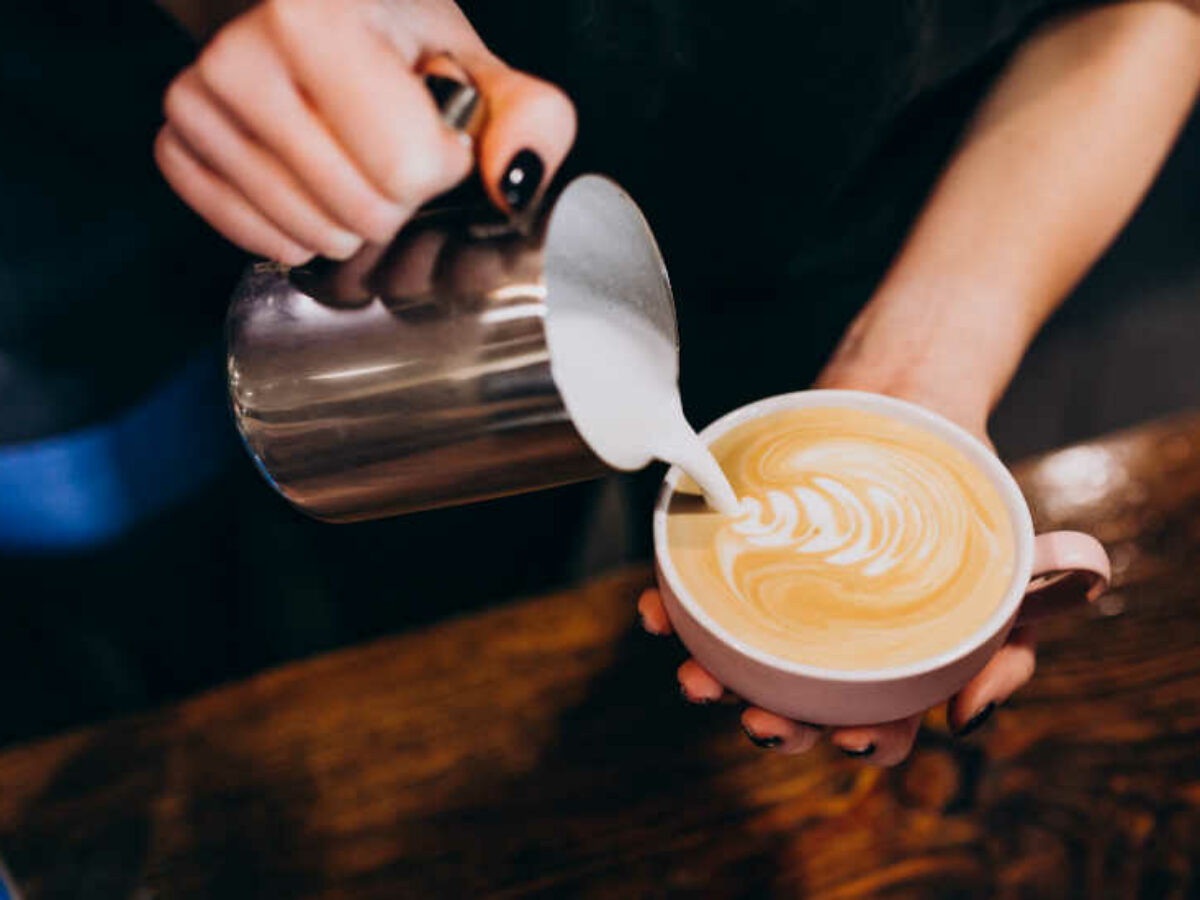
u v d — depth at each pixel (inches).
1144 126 44.4
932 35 43.8
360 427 28.0
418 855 38.5
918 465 36.0
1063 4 47.0
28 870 38.8
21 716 67.1
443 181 23.8
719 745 40.5
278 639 70.5
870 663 30.1
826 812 38.4
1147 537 45.1
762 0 40.6
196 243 58.7
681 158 47.5
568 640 44.3
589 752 40.7
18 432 52.7
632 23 41.6
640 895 36.9
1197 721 39.4
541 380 26.0
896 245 56.1
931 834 37.5
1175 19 44.7
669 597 31.9
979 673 32.5
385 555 74.0
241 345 28.5
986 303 41.5
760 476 36.4
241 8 31.4
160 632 66.6
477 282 25.9
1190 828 36.7
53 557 59.4
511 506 72.6
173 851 39.3
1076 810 37.6
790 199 49.4
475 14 42.6
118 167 56.1
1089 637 42.3
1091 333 101.7
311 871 38.4
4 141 51.8
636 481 64.7
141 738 42.4
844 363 42.1
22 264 50.2
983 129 46.2
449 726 41.9
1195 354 98.2
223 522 67.6
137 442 56.7
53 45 54.0
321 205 24.7
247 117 23.0
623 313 33.2
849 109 44.8
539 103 24.0
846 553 33.7
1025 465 48.4
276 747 41.8
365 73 22.0
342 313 27.3
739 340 57.6
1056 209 43.0
